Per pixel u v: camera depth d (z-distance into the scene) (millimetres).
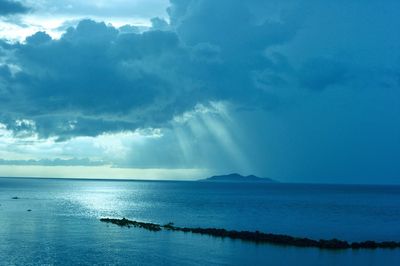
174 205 143125
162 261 52844
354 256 57188
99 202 151625
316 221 98500
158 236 70062
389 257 57000
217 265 51344
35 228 77438
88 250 58438
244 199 188000
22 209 113562
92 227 79375
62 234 71188
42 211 108750
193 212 116688
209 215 108812
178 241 65688
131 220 94688
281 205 151000
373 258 56375
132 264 51156
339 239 72375
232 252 58125
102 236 69625
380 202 179500
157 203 152375
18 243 62594
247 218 102438
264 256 56031
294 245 62906
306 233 78875
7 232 72562
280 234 74125
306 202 173125
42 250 57938
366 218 108312
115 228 78312
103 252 57281
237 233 71000
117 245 62156
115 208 126000
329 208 140375
